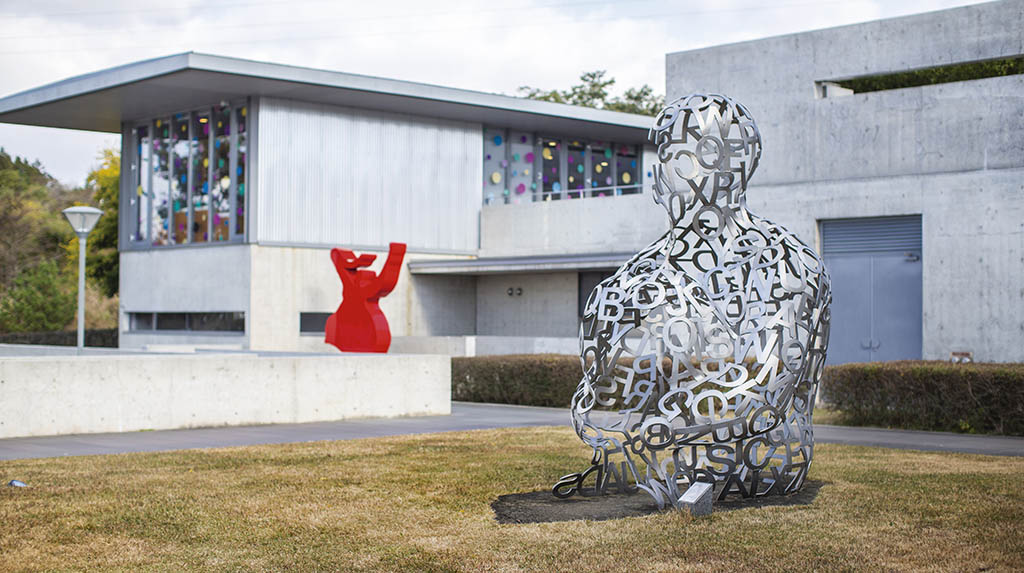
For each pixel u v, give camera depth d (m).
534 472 10.21
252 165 28.61
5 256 54.22
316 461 10.98
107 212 42.28
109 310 55.19
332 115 30.03
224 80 26.75
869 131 19.53
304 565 6.44
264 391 15.46
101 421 13.91
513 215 32.00
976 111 18.36
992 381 14.27
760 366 8.41
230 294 29.06
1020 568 6.27
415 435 13.74
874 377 15.38
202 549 6.88
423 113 31.50
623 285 8.59
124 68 27.16
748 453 8.49
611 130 34.72
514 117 32.22
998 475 9.90
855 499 8.55
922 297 18.92
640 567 6.32
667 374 17.09
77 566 6.44
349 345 25.09
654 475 9.66
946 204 18.56
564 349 25.30
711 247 8.79
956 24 18.73
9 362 13.22
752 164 8.85
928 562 6.40
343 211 30.14
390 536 7.24
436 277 31.94
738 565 6.34
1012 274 17.84
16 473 9.98
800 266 8.61
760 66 20.89
